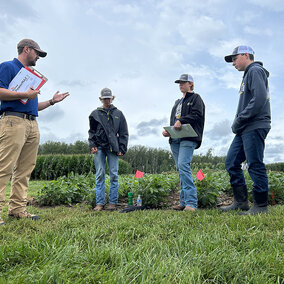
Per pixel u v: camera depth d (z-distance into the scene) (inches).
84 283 70.2
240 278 76.4
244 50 162.7
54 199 232.2
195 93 186.7
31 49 150.7
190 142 180.9
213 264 81.4
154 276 72.4
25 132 148.6
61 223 135.0
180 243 97.9
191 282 69.8
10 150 142.6
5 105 143.0
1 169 141.4
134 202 230.5
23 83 143.1
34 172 528.1
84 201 246.8
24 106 147.6
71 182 261.6
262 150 154.3
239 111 163.6
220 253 88.6
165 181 241.3
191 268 78.2
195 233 111.2
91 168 532.7
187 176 178.5
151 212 166.4
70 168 530.0
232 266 80.8
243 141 156.9
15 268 78.2
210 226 122.6
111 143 203.8
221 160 910.4
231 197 244.8
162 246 96.0
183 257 85.5
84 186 256.8
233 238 104.8
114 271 74.0
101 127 206.7
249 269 79.0
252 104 147.5
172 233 116.0
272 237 108.9
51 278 69.8
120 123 214.2
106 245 93.8
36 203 239.8
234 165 167.6
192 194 178.2
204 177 211.3
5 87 140.9
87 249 94.2
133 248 94.9
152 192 204.8
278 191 217.6
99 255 85.1
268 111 156.6
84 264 82.0
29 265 80.9
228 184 251.6
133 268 77.6
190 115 178.5
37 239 99.6
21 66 150.3
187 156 180.7
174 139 194.2
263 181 152.6
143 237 111.3
